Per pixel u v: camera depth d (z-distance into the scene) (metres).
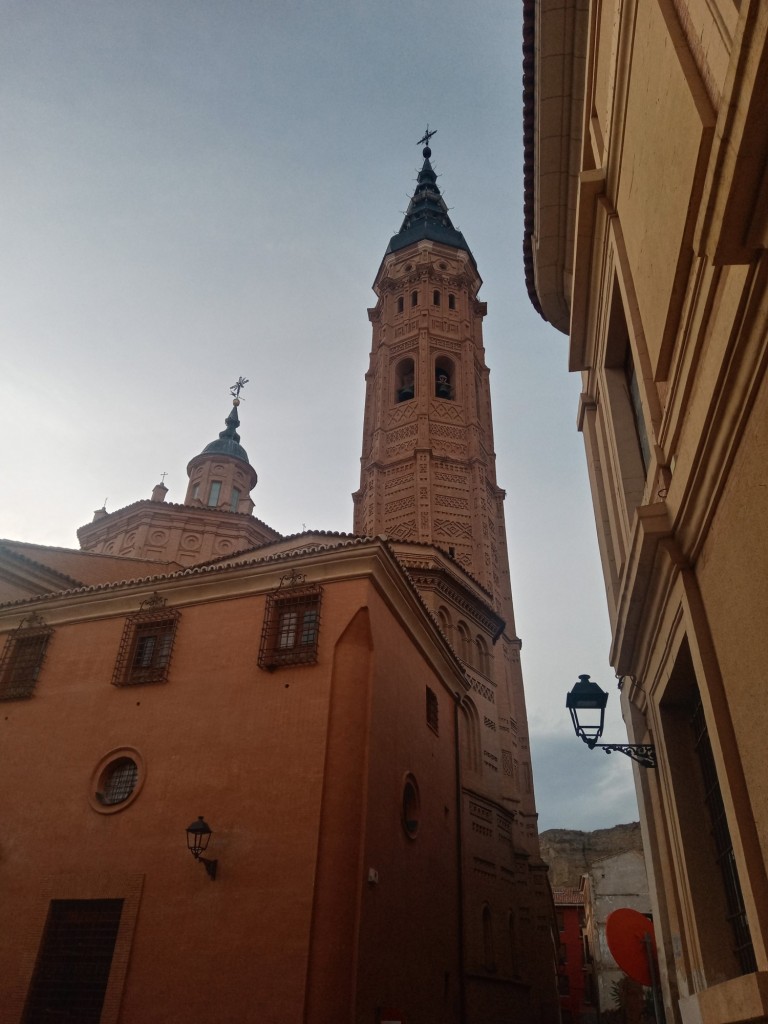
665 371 6.65
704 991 5.07
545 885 26.41
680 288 5.82
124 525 40.62
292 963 11.77
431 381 39.09
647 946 9.61
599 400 12.01
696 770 8.42
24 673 17.30
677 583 6.75
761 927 5.02
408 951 14.43
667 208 6.05
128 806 14.37
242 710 14.71
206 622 16.30
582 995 53.47
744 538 5.15
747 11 3.65
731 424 5.07
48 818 14.84
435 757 19.03
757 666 5.08
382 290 45.59
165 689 15.62
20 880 14.25
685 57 5.26
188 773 14.33
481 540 33.53
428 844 17.08
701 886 7.82
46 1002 12.87
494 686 28.47
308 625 15.45
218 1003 11.80
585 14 9.84
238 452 50.16
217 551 39.91
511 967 22.41
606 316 10.19
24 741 16.12
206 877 13.02
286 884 12.51
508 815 25.84
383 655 15.66
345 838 12.85
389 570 16.33
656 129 6.22
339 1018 11.34
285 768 13.71
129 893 13.32
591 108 9.57
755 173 3.98
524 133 12.18
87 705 16.11
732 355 4.78
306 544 23.98
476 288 46.59
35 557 24.72
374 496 35.50
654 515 6.65
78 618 17.73
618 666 9.80
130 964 12.58
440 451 36.50
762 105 3.74
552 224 12.22
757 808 5.24
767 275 4.27
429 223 47.69
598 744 9.96
